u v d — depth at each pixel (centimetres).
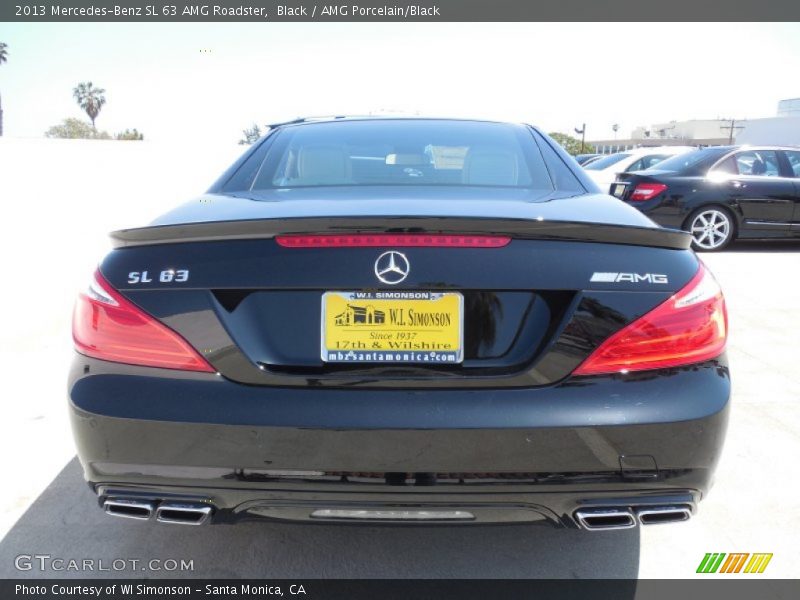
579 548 213
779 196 763
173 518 165
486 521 162
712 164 769
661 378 156
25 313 483
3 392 335
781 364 377
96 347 162
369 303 154
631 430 153
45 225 886
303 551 212
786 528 222
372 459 152
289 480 155
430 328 155
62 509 233
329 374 155
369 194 198
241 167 239
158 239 162
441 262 153
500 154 241
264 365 156
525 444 152
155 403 155
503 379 153
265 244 157
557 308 155
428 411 151
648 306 156
